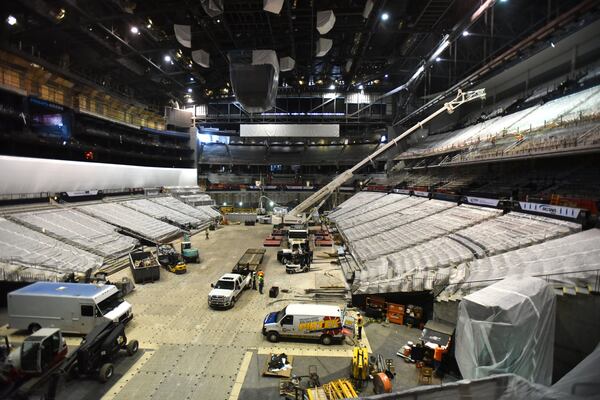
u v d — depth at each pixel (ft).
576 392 19.71
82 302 51.42
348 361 46.78
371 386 40.96
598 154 84.28
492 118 138.92
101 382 41.06
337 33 116.78
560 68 115.34
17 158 106.52
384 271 70.08
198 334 54.65
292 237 114.42
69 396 38.52
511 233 67.77
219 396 38.93
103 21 100.42
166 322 59.06
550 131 83.82
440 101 152.25
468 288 49.88
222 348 50.16
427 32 112.88
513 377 22.47
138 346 50.01
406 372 43.45
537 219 68.74
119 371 43.75
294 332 51.67
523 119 109.70
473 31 118.93
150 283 81.05
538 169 102.83
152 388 40.27
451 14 103.35
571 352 37.73
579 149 64.69
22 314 52.08
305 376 42.70
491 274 51.62
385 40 132.87
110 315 52.70
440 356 43.14
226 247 124.06
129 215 136.56
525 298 34.24
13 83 106.63
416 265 68.08
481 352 32.60
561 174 89.10
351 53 134.31
